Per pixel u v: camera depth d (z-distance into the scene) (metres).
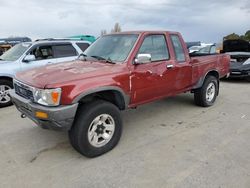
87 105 3.48
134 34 4.40
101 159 3.57
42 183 3.03
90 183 3.01
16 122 5.15
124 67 3.91
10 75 6.41
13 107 6.38
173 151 3.76
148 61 4.00
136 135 4.39
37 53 7.05
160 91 4.62
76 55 7.74
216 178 3.05
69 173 3.23
